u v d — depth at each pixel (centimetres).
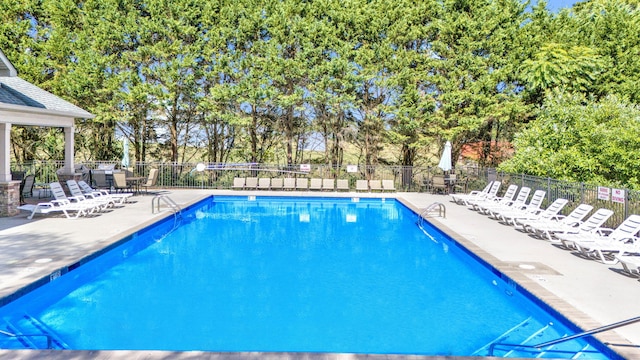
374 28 2320
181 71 2284
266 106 2458
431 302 754
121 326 639
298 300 755
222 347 574
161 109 2327
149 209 1532
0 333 614
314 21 2366
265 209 1855
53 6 2300
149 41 2331
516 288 755
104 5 2323
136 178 1891
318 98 2306
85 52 2230
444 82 2289
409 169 2444
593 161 1469
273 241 1232
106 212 1451
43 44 2273
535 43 2330
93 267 911
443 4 2417
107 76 2241
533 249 1005
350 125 2569
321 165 2519
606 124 1576
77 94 2181
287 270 941
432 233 1357
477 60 2275
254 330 629
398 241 1250
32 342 584
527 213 1284
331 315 690
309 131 2658
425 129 2359
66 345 576
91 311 697
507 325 658
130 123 2477
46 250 914
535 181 1578
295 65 2292
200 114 2512
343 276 901
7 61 1258
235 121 2317
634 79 2211
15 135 2416
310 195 2095
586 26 2391
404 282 866
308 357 457
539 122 1839
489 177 2055
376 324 656
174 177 2428
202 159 2833
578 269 834
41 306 721
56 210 1324
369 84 2431
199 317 675
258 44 2342
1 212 1317
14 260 834
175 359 453
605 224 1195
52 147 2541
